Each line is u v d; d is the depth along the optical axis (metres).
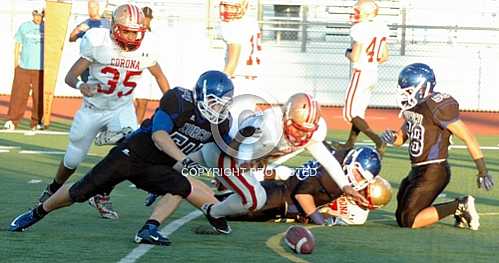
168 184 19.42
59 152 37.84
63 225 21.59
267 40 67.69
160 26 66.19
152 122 19.14
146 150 19.31
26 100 46.31
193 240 19.95
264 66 66.44
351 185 22.16
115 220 22.61
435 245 20.16
